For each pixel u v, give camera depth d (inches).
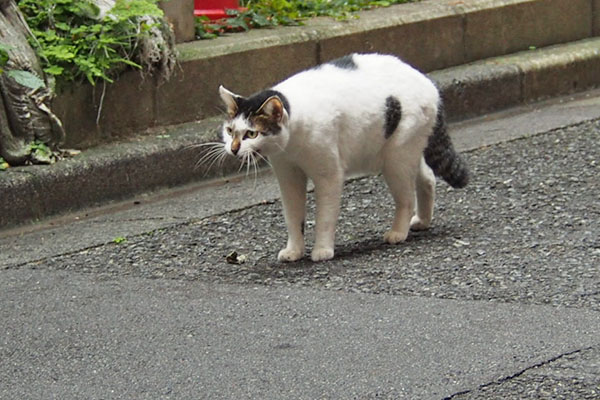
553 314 291.6
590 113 530.9
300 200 346.3
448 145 366.0
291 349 275.9
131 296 317.4
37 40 422.3
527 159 454.0
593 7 610.5
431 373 259.9
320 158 336.2
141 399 252.1
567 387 251.0
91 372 267.4
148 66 445.4
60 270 343.3
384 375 259.9
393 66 352.5
